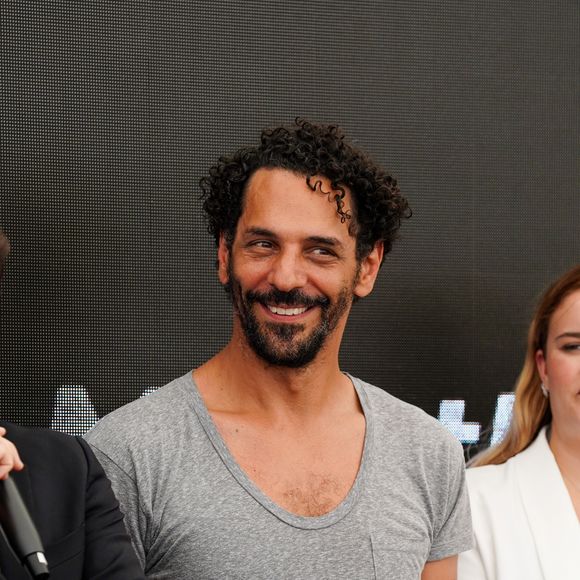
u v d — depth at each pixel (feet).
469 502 11.86
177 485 9.93
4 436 8.97
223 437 10.29
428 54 14.90
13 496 7.61
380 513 10.27
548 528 12.55
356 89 14.66
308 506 10.14
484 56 15.07
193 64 14.12
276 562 9.80
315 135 10.45
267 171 10.27
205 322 14.07
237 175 10.45
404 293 14.80
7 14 13.57
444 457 10.82
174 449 10.08
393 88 14.79
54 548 8.58
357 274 10.56
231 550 9.77
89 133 13.79
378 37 14.73
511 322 15.10
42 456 8.98
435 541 10.81
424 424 10.96
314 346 10.21
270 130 10.76
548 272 15.20
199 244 14.06
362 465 10.45
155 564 9.98
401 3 14.80
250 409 10.49
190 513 9.83
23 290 13.60
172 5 14.06
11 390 13.60
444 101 14.96
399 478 10.55
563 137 15.29
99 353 13.80
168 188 13.99
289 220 10.03
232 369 10.59
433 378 14.85
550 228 15.24
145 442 10.05
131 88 13.93
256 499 9.98
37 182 13.66
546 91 15.24
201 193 14.08
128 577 8.76
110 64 13.87
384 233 10.90
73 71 13.75
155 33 14.01
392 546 10.18
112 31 13.87
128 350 13.87
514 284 15.12
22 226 13.61
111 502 9.14
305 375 10.37
